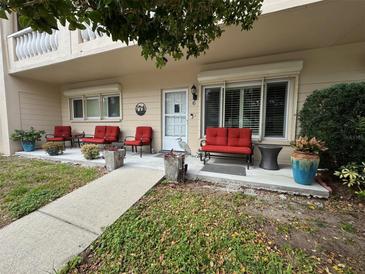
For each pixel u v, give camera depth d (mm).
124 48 4125
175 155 3625
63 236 2002
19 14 938
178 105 5754
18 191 3072
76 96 7434
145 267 1610
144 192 3012
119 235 1998
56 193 3018
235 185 3363
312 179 3051
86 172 4059
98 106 7043
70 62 5039
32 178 3734
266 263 1609
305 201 2775
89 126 7254
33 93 6895
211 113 5262
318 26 3209
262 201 2773
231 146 4492
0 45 5965
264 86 4582
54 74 6273
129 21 1241
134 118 6340
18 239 1954
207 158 5023
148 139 5746
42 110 7191
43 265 1638
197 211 2459
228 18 1573
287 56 4344
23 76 6508
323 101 3236
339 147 3055
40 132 6711
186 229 2078
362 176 2746
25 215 2426
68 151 6383
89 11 1092
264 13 2822
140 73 6098
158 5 1279
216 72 4801
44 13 946
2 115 6297
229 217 2305
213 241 1887
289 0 2697
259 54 4473
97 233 2061
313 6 2664
